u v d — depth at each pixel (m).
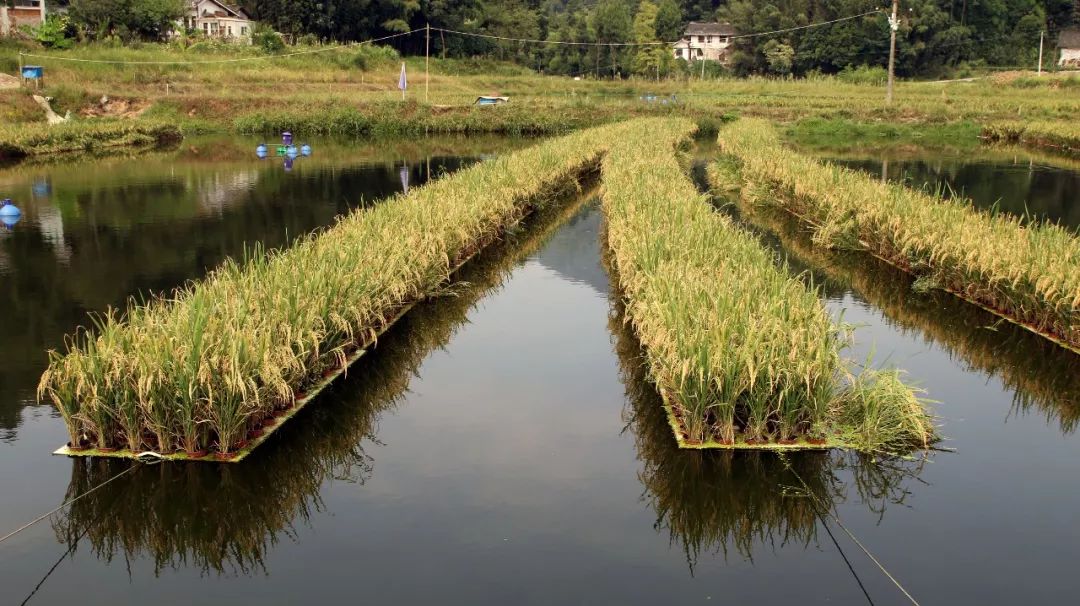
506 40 77.62
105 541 5.89
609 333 10.24
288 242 14.82
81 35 50.00
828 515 6.15
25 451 6.91
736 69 81.38
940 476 6.66
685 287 8.02
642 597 5.20
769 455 6.84
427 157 28.86
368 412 7.87
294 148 28.23
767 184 19.19
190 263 13.24
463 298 11.55
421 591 5.27
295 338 7.51
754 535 5.95
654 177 15.99
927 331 10.12
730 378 6.70
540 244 14.96
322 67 55.47
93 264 13.12
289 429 7.41
